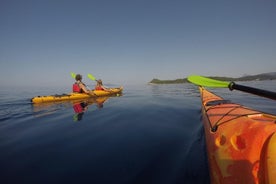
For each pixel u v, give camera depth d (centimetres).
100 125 505
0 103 896
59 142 381
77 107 800
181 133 429
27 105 845
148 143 371
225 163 179
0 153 332
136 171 268
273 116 249
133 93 1582
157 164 287
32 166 285
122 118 588
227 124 245
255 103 819
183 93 1548
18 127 492
